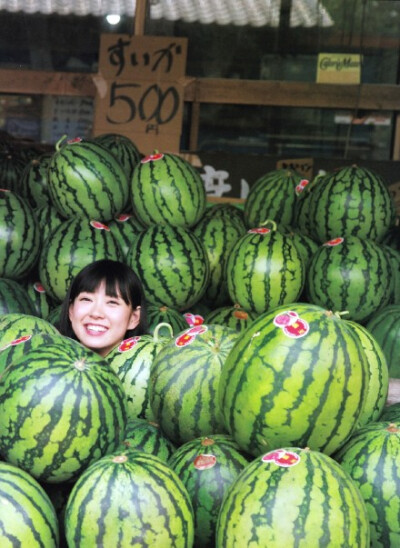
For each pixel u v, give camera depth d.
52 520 2.18
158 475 2.19
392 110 6.59
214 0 6.72
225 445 2.54
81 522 2.12
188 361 2.73
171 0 6.71
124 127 6.30
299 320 2.36
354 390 2.33
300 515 2.05
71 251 4.16
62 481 2.35
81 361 2.37
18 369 2.32
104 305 3.52
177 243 4.20
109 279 3.52
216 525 2.32
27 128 6.81
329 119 6.77
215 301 4.61
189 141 6.70
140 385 3.09
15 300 4.12
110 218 4.50
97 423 2.29
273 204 4.87
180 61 6.29
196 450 2.54
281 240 4.07
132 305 3.64
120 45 6.33
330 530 2.04
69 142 4.43
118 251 4.30
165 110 6.28
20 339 2.72
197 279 4.20
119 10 6.80
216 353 2.73
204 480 2.44
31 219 4.32
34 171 4.84
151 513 2.11
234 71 6.98
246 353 2.38
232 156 5.94
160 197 4.35
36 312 4.35
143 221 4.50
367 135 6.76
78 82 6.46
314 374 2.27
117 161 4.52
